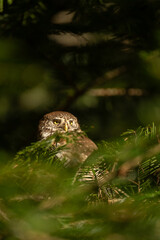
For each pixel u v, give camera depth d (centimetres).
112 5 862
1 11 841
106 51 989
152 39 928
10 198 390
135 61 1066
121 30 901
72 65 1070
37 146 486
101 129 1220
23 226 361
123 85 1216
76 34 915
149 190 490
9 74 1073
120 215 383
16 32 932
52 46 1012
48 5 938
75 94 1180
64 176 432
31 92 1180
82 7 872
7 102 1211
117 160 455
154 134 468
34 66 1080
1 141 1086
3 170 421
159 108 1220
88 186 448
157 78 1155
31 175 420
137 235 361
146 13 888
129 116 1232
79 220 382
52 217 383
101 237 365
